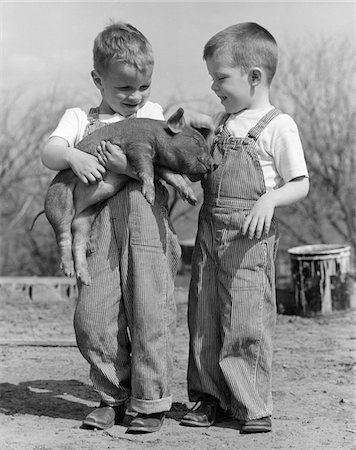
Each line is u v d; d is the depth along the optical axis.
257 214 4.80
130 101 5.07
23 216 13.92
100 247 5.02
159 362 4.97
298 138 5.01
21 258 13.97
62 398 5.96
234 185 4.98
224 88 5.05
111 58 4.95
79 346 5.10
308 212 13.11
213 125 5.08
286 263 13.16
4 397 5.98
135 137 4.86
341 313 9.45
